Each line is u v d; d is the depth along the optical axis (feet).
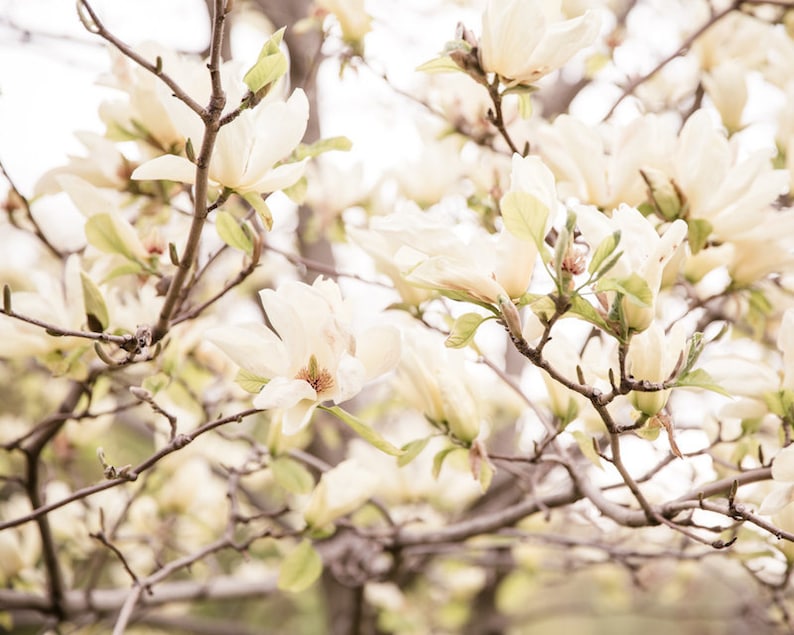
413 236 5.50
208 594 7.97
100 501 7.41
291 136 5.59
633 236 5.42
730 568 9.24
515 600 10.43
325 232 7.64
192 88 5.64
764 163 5.86
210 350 6.59
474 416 5.91
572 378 5.89
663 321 6.84
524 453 7.05
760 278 6.17
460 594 9.83
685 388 5.47
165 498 7.26
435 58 5.78
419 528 8.01
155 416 7.00
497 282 5.47
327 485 6.34
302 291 5.45
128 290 6.65
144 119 5.97
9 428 8.27
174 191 6.18
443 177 6.95
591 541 7.22
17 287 8.02
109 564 9.99
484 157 6.74
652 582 9.52
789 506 5.75
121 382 6.44
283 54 5.38
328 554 7.89
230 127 5.50
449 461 6.69
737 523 5.85
